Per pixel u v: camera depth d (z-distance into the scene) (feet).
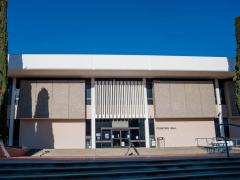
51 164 30.78
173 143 100.12
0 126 60.29
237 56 80.53
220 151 72.28
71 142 96.68
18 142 94.84
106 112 99.96
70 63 92.02
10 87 98.43
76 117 96.84
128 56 94.43
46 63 91.30
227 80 107.96
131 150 78.07
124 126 100.53
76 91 98.99
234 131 104.53
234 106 104.58
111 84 102.37
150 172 31.32
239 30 80.12
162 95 101.71
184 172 32.83
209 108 103.40
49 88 98.37
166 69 94.99
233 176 32.89
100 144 98.12
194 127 102.73
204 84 105.60
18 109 96.07
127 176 30.42
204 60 96.99
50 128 97.09
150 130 100.94
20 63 90.43
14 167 29.58
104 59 93.40
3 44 62.23
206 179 31.83
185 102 102.47
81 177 29.09
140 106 101.91
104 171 31.19
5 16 63.31
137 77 102.94
